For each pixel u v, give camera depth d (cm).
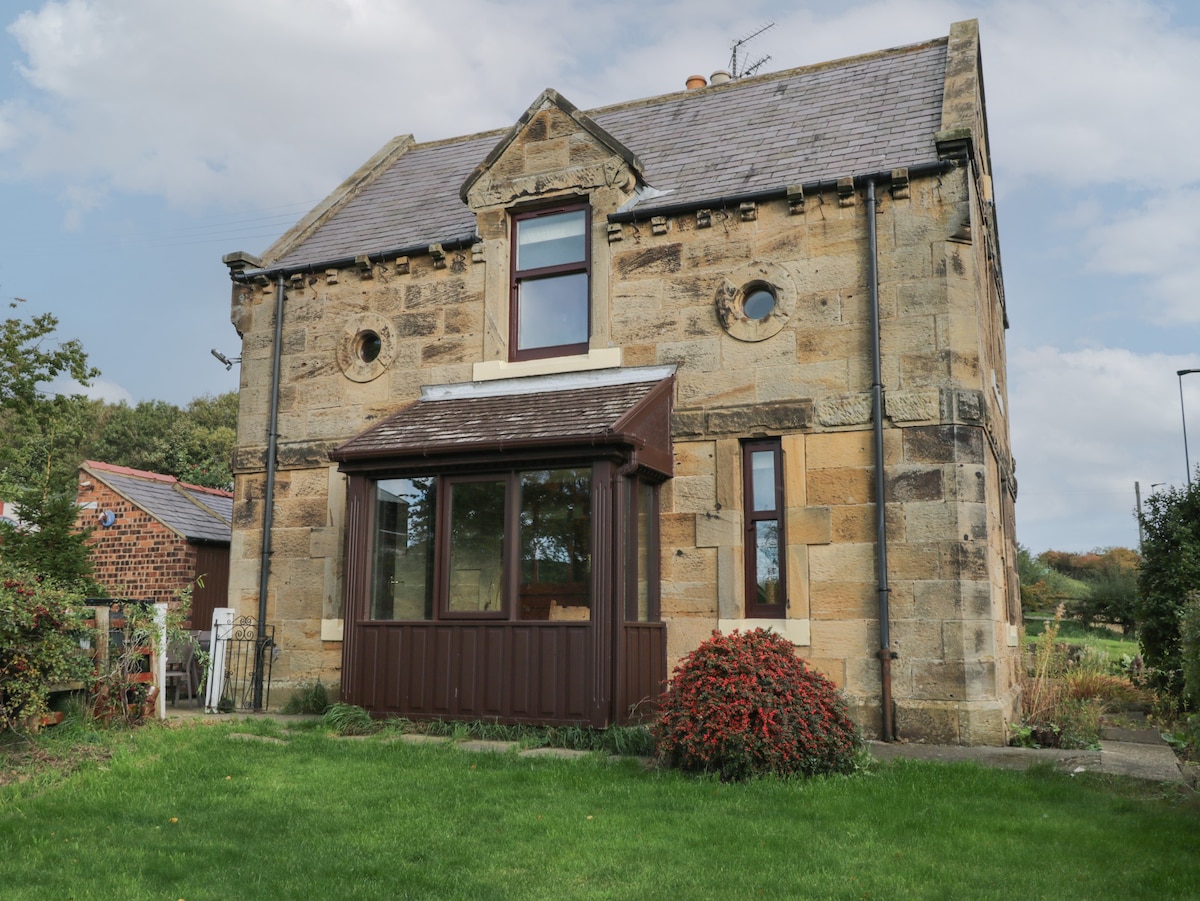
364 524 1081
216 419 4569
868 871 563
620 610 965
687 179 1223
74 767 809
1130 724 1186
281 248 1402
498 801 713
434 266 1266
